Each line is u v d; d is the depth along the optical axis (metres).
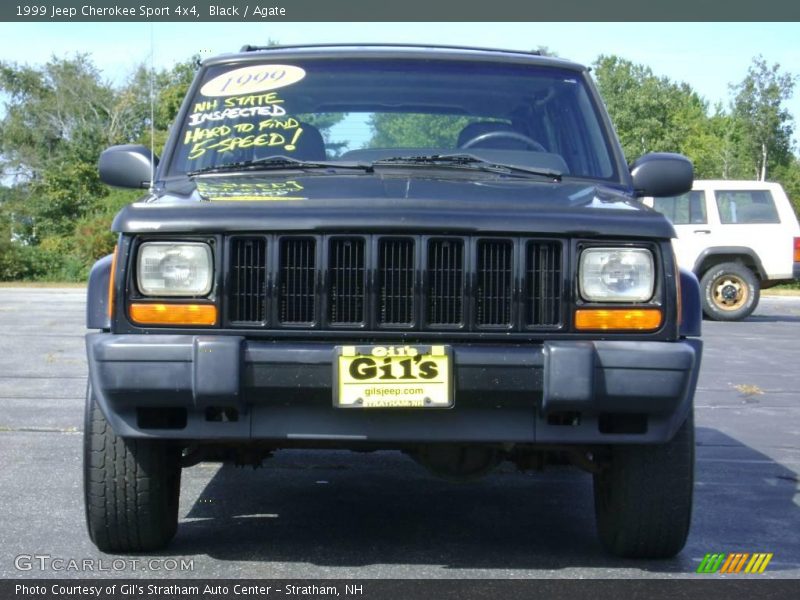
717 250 17.09
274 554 4.21
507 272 3.66
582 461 4.12
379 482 5.59
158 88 49.16
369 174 4.41
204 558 4.12
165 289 3.64
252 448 4.11
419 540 4.46
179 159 4.71
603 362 3.58
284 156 4.67
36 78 67.81
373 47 5.21
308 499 5.19
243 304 3.64
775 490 5.54
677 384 3.60
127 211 3.72
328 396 3.57
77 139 50.25
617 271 3.69
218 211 3.65
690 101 76.50
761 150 53.12
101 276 3.88
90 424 3.91
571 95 5.06
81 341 12.19
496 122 4.88
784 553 4.33
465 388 3.56
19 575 3.87
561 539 4.51
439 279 3.64
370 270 3.61
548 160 4.76
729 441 6.96
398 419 3.64
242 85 4.98
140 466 3.90
